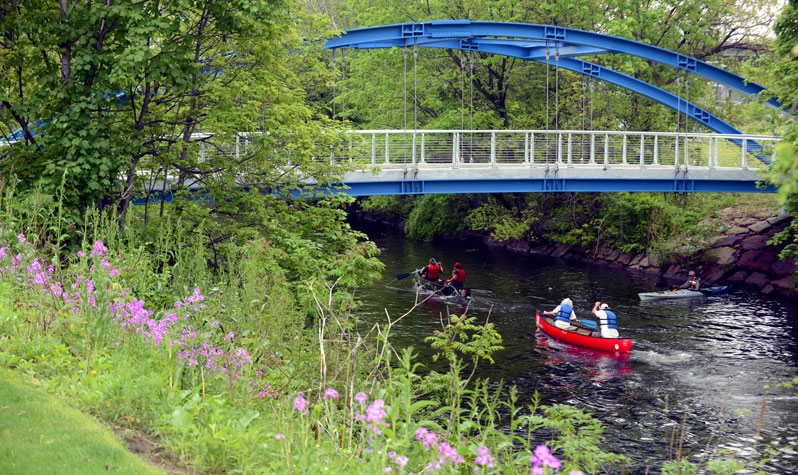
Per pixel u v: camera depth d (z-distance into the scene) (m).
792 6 20.98
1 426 4.64
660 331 21.28
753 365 17.59
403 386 5.46
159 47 14.08
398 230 52.78
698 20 40.38
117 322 6.79
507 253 39.97
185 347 6.43
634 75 41.56
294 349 7.43
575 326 20.05
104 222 8.62
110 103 13.67
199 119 16.12
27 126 14.57
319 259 14.34
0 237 7.93
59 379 5.73
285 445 4.99
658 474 11.11
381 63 42.81
